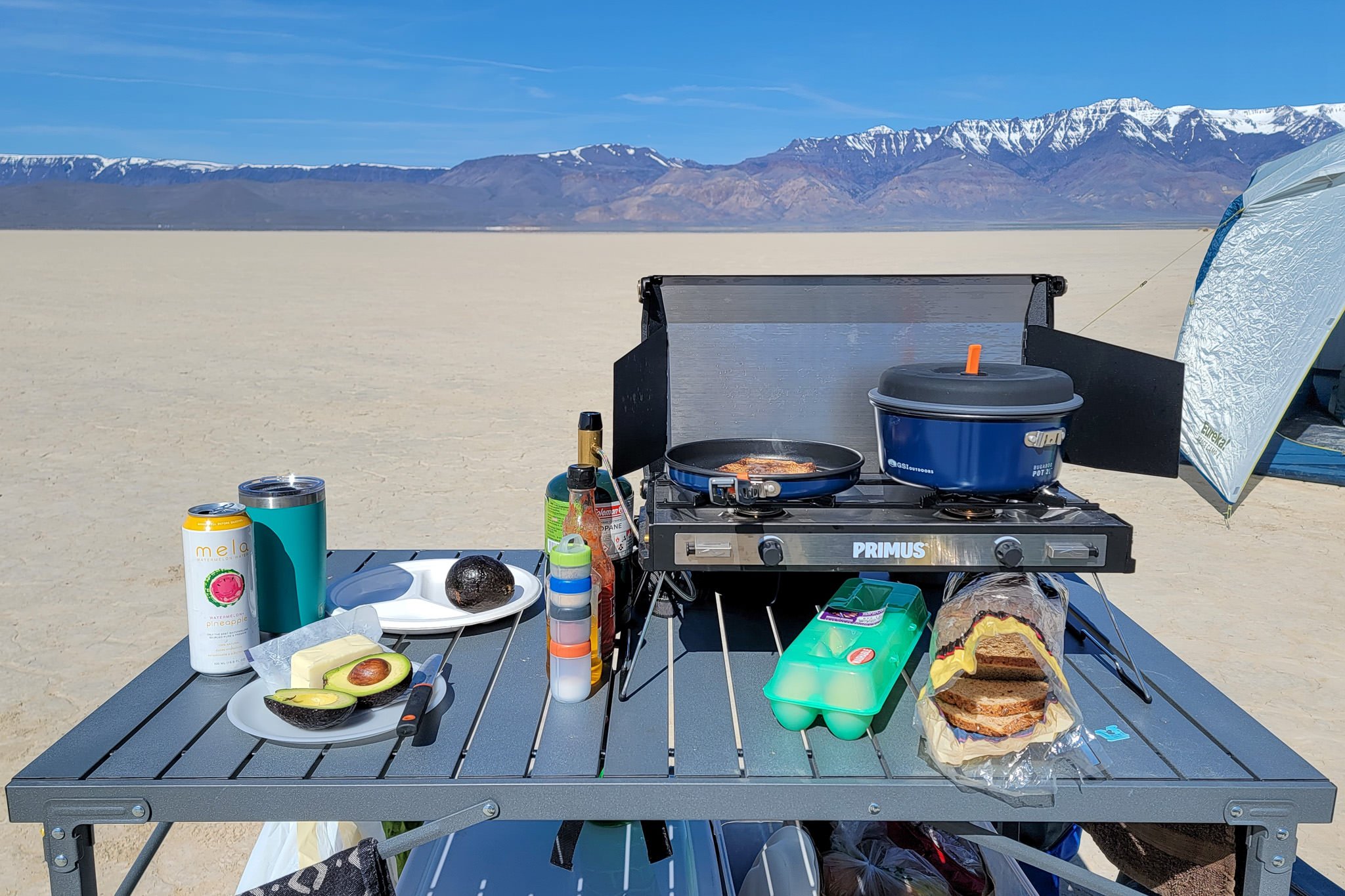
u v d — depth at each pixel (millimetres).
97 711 1598
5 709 3645
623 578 1845
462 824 1408
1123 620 2035
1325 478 7117
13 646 4199
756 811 1412
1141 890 1914
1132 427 1921
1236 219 7324
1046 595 1736
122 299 20234
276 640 1688
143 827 3004
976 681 1445
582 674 1628
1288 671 4047
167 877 2746
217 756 1458
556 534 1896
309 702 1481
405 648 1863
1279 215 6953
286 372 11453
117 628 4387
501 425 8766
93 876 1440
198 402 9633
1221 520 6207
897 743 1522
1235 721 1594
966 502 1594
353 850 1479
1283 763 1456
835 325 2234
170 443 7926
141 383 10648
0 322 15812
